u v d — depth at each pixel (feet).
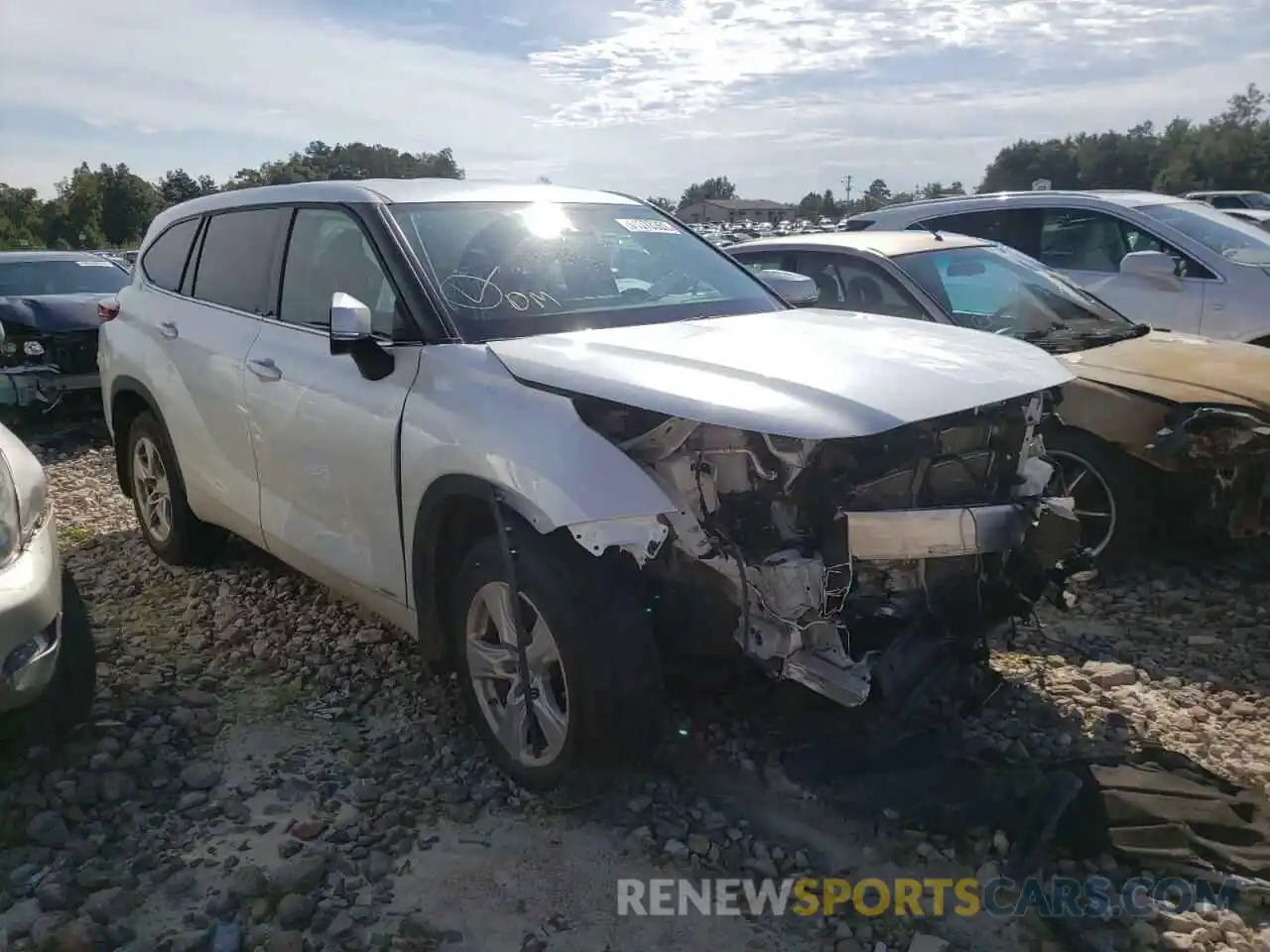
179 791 11.16
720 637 10.25
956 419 10.69
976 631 11.11
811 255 21.68
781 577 9.75
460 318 11.92
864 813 10.52
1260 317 23.94
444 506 11.07
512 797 10.98
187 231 17.28
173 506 17.21
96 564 18.44
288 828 10.52
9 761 11.54
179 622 15.61
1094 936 8.91
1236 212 50.01
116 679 13.64
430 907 9.37
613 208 15.20
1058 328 19.35
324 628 15.25
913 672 10.39
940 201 28.94
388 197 13.42
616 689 10.02
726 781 11.12
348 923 9.09
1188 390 15.94
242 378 14.35
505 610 10.81
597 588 10.05
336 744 12.12
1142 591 16.40
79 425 31.35
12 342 29.43
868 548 9.98
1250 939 8.86
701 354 10.78
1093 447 16.57
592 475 9.70
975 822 10.30
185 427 16.03
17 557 10.31
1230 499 15.69
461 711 12.78
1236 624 15.23
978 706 12.19
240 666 14.12
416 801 10.92
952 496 10.97
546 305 12.55
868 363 10.62
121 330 17.87
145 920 9.21
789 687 10.93
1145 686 13.35
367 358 11.80
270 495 14.23
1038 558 11.14
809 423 9.28
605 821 10.55
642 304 13.24
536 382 10.53
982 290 20.21
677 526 9.80
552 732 10.50
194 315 16.08
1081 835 9.96
